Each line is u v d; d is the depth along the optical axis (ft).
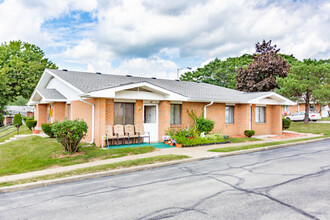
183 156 31.68
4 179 21.94
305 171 24.12
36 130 53.98
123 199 17.01
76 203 16.40
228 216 13.66
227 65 134.31
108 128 38.45
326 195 16.94
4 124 100.07
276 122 62.18
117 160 29.66
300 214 13.79
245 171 24.66
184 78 142.10
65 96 50.78
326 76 72.95
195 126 48.08
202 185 20.01
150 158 29.76
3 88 86.94
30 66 95.30
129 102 42.57
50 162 28.58
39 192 19.10
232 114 58.08
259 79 96.78
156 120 46.21
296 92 74.08
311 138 52.54
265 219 13.21
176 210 14.76
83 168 25.26
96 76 51.21
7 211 15.25
